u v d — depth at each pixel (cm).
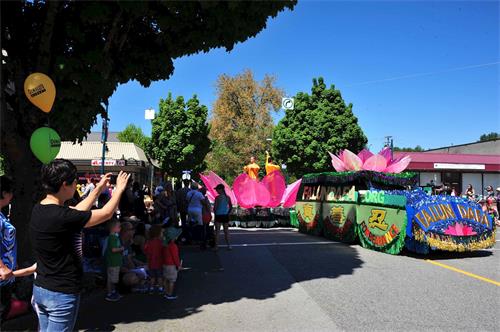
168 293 648
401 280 747
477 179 3709
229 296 653
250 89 4756
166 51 729
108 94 716
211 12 621
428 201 958
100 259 747
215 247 1100
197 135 4016
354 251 1066
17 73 607
